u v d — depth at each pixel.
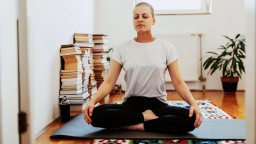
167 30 4.94
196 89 4.96
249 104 0.82
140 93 2.19
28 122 0.97
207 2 4.91
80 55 3.05
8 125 0.91
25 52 0.95
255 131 0.79
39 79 2.31
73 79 2.85
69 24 3.28
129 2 4.92
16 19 0.94
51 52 2.63
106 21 4.96
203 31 4.90
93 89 3.56
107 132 2.13
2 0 0.88
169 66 2.16
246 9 0.83
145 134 2.05
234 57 4.62
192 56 4.86
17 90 0.95
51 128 2.45
